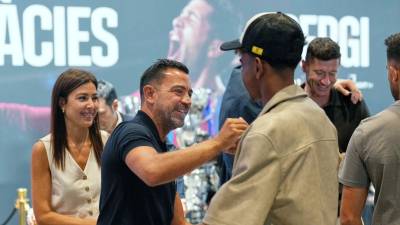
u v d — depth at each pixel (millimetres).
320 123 2443
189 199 5582
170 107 2688
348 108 3865
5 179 6188
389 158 2768
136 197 2639
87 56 6391
